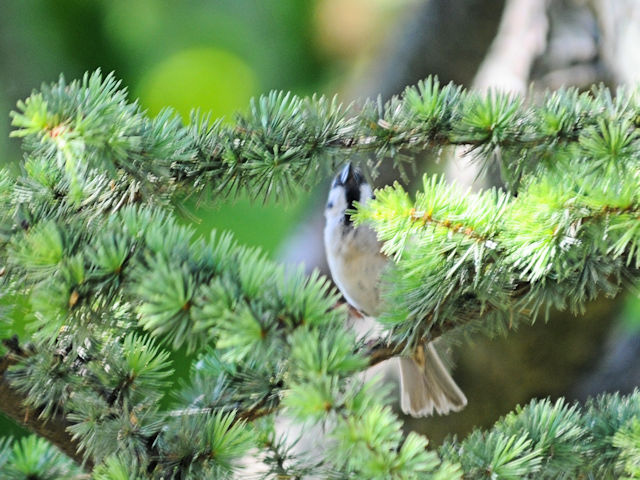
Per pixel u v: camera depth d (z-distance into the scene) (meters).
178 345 3.61
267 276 3.66
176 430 4.09
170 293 3.58
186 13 9.86
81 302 3.93
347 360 3.40
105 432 4.11
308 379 3.47
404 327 4.40
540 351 8.52
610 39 8.45
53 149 4.28
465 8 9.09
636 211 4.04
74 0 9.57
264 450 4.06
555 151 4.90
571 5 8.85
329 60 10.12
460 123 4.95
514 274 4.33
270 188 5.06
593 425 4.47
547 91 5.07
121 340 4.70
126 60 9.80
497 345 8.53
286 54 10.04
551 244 4.11
